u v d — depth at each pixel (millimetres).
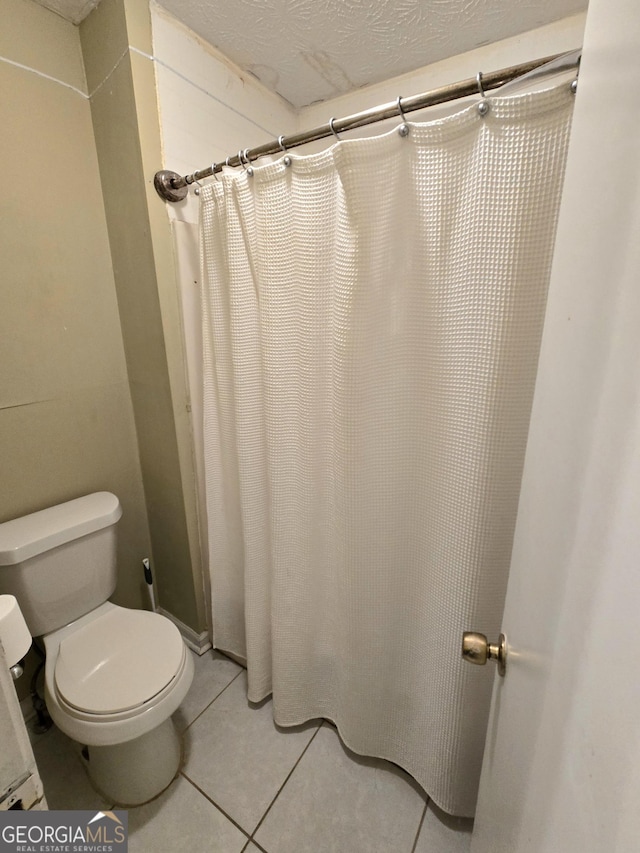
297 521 1101
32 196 1124
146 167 1092
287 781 1146
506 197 632
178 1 1019
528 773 407
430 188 703
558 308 428
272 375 997
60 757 1212
